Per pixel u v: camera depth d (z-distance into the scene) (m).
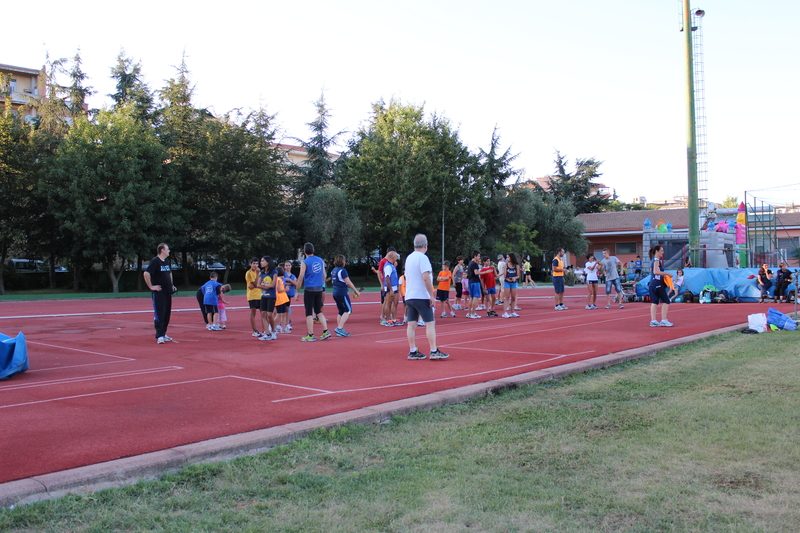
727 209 42.38
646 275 27.06
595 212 76.94
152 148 36.53
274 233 41.78
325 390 6.93
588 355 9.37
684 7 24.20
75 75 43.00
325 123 51.31
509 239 55.47
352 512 3.62
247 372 8.32
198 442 4.78
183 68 43.88
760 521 3.41
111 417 5.70
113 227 34.81
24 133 36.75
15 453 4.53
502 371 8.02
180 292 37.56
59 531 3.34
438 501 3.77
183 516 3.56
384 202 47.19
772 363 8.48
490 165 56.44
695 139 24.50
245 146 43.31
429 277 9.16
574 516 3.53
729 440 4.88
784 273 22.39
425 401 6.15
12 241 36.88
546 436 5.12
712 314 17.50
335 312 20.70
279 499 3.83
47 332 14.32
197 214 42.25
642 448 4.73
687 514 3.53
